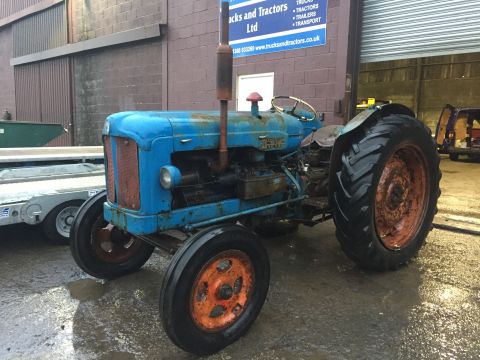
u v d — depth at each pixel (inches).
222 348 85.0
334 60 207.9
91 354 82.5
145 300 105.7
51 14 406.0
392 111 125.1
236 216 102.0
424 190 131.3
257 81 245.3
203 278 82.1
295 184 116.7
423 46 194.1
